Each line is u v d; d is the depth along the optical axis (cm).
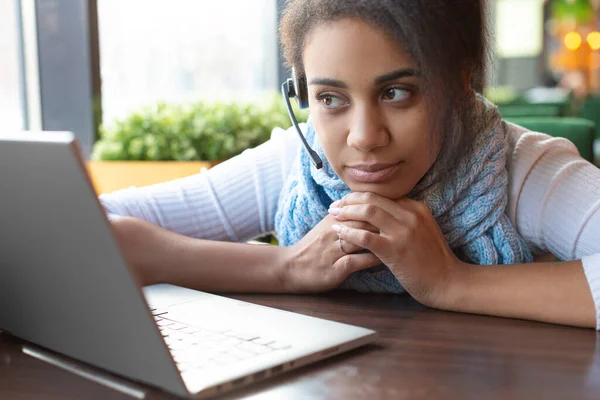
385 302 99
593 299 84
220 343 71
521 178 108
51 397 63
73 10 234
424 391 62
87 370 69
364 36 81
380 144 87
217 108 226
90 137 240
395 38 81
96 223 54
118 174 206
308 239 104
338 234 97
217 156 215
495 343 77
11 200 61
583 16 779
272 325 78
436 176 100
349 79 84
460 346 76
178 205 124
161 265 105
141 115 218
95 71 238
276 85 350
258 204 128
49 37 236
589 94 793
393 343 77
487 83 95
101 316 60
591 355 72
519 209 108
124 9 271
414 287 94
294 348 70
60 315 65
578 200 102
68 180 54
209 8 330
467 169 102
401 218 94
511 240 104
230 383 62
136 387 64
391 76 83
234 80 347
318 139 101
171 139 214
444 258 95
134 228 107
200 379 61
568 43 839
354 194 96
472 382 64
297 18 89
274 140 132
